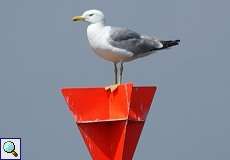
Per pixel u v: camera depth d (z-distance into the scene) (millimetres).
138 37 15641
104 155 14406
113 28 15391
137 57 15852
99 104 14234
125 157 14289
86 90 14219
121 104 13938
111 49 15195
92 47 15461
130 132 14148
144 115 14297
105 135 14359
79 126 14312
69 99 14211
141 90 14031
